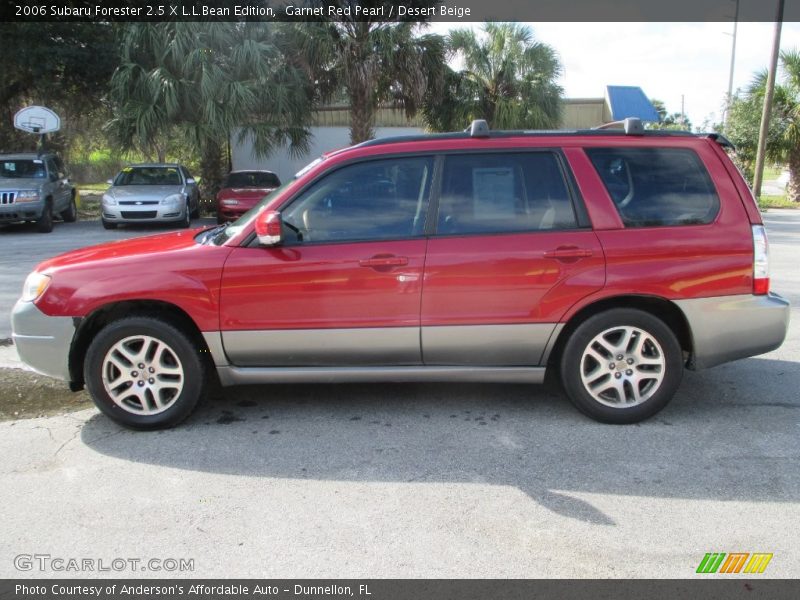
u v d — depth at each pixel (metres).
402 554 2.81
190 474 3.55
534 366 4.14
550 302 4.00
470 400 4.59
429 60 17.38
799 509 3.13
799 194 23.72
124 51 16.42
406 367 4.12
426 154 4.10
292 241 4.03
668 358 4.06
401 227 4.04
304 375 4.11
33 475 3.55
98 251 4.38
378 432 4.08
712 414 4.30
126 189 15.41
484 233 4.02
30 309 4.04
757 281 4.05
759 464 3.59
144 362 4.07
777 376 5.04
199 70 16.03
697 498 3.23
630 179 4.10
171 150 24.19
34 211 14.14
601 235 4.00
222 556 2.81
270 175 17.42
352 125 17.55
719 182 4.09
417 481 3.44
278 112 17.03
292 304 3.99
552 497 3.26
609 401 4.14
